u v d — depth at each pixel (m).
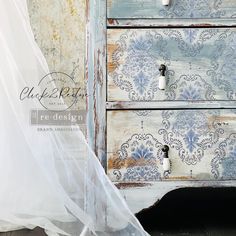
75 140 1.15
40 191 1.18
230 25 1.09
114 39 1.08
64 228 1.16
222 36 1.09
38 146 1.14
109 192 1.12
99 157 1.11
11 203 1.18
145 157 1.12
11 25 1.12
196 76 1.10
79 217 1.13
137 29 1.08
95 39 1.08
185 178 1.12
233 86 1.11
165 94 1.10
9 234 1.18
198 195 1.51
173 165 1.12
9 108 1.17
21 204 1.18
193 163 1.12
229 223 1.38
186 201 1.52
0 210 1.17
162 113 1.11
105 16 1.07
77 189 1.15
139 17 1.08
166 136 1.11
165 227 1.34
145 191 1.12
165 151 1.10
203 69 1.10
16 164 1.19
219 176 1.12
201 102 1.11
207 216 1.46
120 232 1.13
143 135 1.11
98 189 1.12
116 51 1.08
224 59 1.10
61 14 1.54
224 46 1.09
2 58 1.12
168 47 1.09
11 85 1.13
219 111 1.11
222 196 1.51
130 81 1.09
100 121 1.10
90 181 1.13
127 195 1.12
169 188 1.12
